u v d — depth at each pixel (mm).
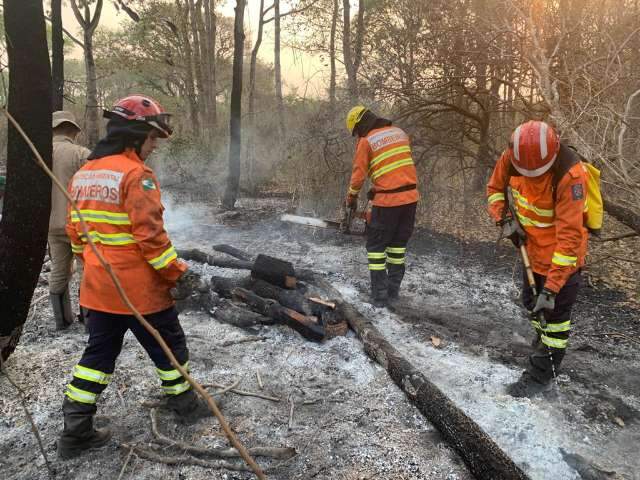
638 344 3965
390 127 4496
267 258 4215
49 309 4125
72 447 2354
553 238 2920
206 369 3248
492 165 6754
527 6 5328
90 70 8070
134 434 2561
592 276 5566
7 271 2812
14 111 2625
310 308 3879
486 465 2242
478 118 6547
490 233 7262
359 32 7609
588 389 3209
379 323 4125
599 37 5352
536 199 2881
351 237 6844
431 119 6863
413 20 6043
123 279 2234
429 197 7293
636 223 4648
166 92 17125
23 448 2438
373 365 3352
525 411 2865
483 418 2779
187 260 5512
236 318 3924
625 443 2650
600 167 4957
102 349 2354
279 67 11422
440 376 3264
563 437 2666
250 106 10844
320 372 3271
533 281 2932
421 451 2504
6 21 2510
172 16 12836
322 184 7547
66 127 3666
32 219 2785
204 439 2537
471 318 4348
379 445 2537
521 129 2756
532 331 4102
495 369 3389
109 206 2184
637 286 5254
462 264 5957
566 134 4770
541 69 4953
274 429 2648
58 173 3477
